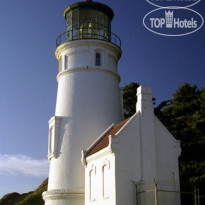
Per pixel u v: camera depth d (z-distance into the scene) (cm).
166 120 3575
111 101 2747
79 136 2558
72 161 2497
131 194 1930
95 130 2594
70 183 2442
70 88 2714
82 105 2644
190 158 2842
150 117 2109
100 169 2114
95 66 2736
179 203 2036
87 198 2267
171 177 2078
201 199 2383
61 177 2484
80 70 2733
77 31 2869
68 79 2750
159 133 2138
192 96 3966
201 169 2589
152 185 1973
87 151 2397
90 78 2714
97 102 2667
